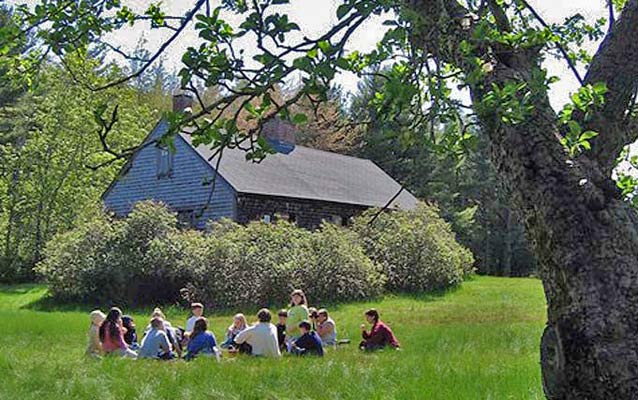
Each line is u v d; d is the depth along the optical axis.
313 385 8.27
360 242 27.06
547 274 2.32
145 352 11.05
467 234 42.16
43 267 24.56
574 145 2.38
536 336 13.02
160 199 30.39
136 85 49.44
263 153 2.50
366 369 9.23
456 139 2.54
